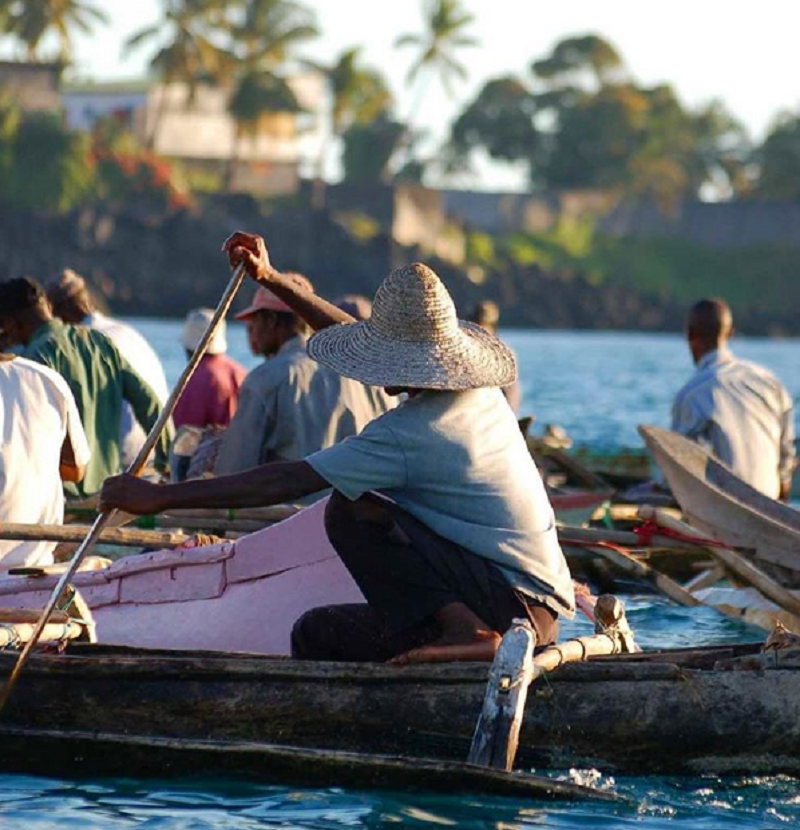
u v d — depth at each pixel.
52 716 23.09
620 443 85.50
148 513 22.50
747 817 21.55
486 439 22.95
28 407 27.16
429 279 22.80
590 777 23.06
